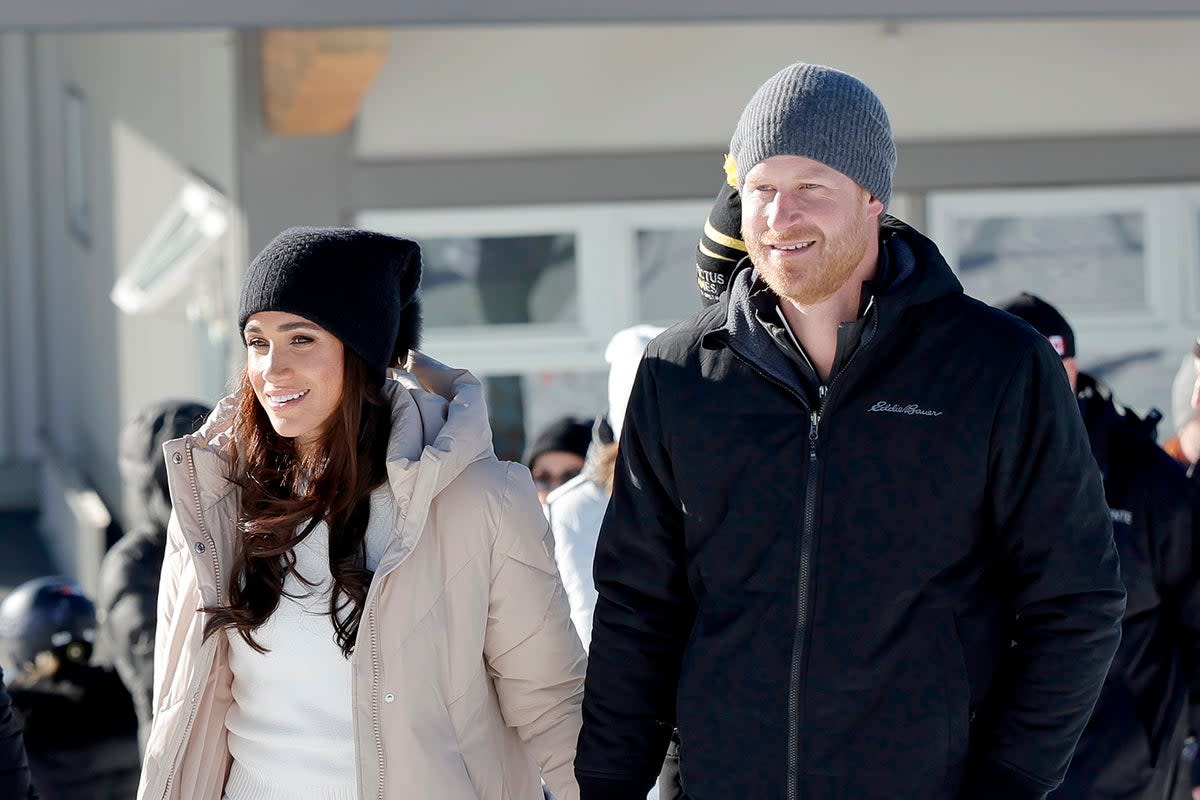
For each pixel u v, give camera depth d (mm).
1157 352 26969
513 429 25844
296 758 8945
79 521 40531
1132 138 26281
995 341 8023
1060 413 7969
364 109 24406
